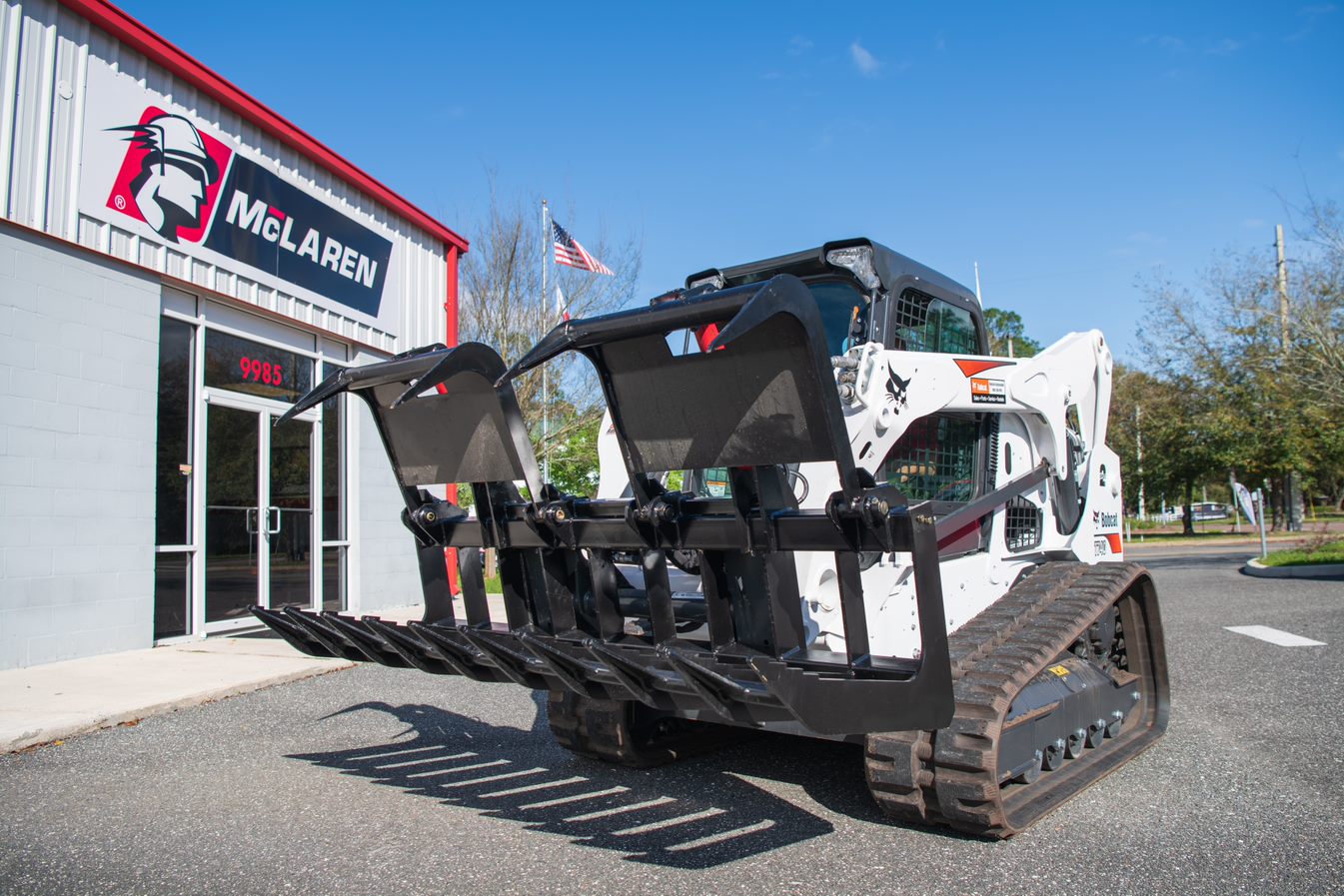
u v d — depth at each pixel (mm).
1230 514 56375
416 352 3734
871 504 2740
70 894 3129
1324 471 38531
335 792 4316
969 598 4547
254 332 9812
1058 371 5340
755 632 3139
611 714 4559
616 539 3340
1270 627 9383
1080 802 4062
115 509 7922
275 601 9883
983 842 3570
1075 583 4875
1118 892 3088
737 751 5078
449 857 3459
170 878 3271
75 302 7660
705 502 3146
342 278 10961
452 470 3760
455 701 6406
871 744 3604
